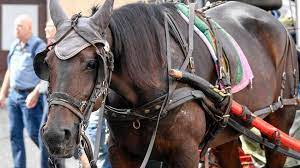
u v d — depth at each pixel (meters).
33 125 11.02
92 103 5.71
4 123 16.44
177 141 6.36
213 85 6.74
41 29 20.39
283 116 8.03
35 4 20.41
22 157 11.34
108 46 5.82
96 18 5.85
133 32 6.23
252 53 7.54
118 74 6.21
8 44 20.77
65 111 5.55
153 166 7.39
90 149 6.09
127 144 6.52
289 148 7.58
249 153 8.76
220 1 8.41
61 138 5.49
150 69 6.27
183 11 6.86
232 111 6.89
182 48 6.52
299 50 8.57
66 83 5.59
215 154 8.27
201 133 6.53
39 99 10.93
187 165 6.38
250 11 7.93
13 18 20.56
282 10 10.50
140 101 6.30
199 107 6.52
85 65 5.65
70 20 5.87
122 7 6.38
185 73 6.35
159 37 6.36
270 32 7.86
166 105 6.27
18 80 11.03
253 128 7.42
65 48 5.65
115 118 6.41
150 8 6.47
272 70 7.77
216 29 7.08
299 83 8.89
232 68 7.03
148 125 6.33
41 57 5.77
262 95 7.53
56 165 6.00
